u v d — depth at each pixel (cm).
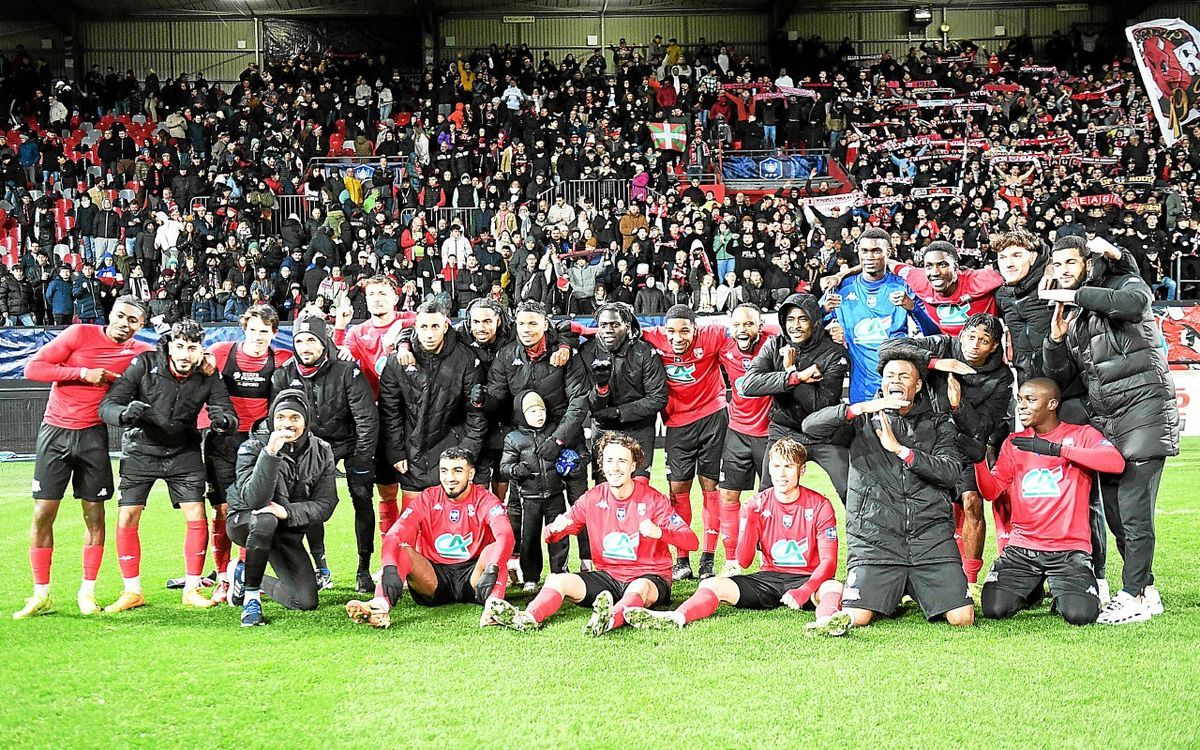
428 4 2797
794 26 2939
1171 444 550
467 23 2911
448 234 1922
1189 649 493
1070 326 572
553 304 1706
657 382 679
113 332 608
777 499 593
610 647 512
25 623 576
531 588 644
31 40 2794
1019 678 453
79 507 1034
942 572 548
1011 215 1856
